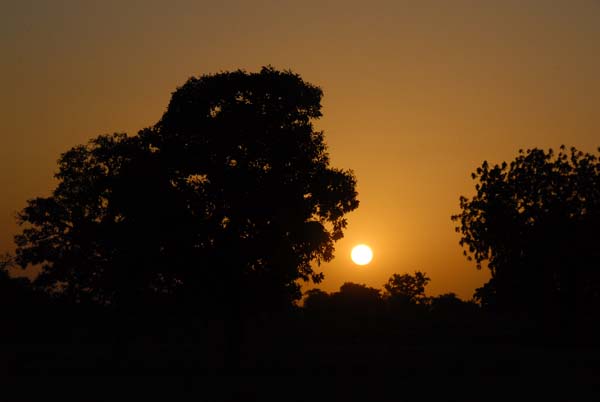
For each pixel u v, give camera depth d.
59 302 68.06
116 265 50.69
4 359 60.44
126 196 45.69
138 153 47.47
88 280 58.88
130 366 51.88
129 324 59.28
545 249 69.06
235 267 43.72
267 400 31.66
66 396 32.88
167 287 48.19
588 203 70.12
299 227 44.22
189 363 54.34
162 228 44.28
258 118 44.06
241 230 44.69
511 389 36.50
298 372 47.62
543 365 53.22
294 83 45.78
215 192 44.28
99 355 66.50
